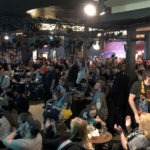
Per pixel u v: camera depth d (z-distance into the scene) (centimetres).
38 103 1143
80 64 1081
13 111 587
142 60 1098
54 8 766
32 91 1203
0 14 676
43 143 438
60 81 928
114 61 1469
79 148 311
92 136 533
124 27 721
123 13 600
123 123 707
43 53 1912
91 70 1141
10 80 1084
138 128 334
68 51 1035
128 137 328
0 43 859
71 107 707
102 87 702
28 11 766
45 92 1053
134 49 734
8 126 511
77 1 693
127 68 742
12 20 680
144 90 398
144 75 400
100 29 831
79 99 712
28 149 378
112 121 704
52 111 486
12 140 396
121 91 714
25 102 633
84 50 1087
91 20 698
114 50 1958
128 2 605
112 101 720
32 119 400
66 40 877
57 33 788
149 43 1257
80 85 897
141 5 580
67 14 858
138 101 400
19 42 780
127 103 703
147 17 568
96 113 598
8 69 1180
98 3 612
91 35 847
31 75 1271
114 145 545
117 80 725
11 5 662
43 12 835
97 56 1941
